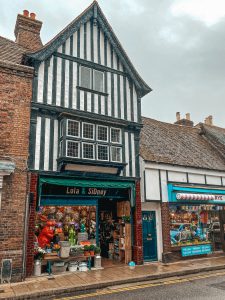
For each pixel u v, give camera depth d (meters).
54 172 9.36
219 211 13.80
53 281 7.91
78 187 10.01
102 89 11.22
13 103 9.05
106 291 7.30
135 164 11.28
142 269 9.54
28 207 8.61
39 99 9.62
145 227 11.28
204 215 13.16
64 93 10.20
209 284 7.93
